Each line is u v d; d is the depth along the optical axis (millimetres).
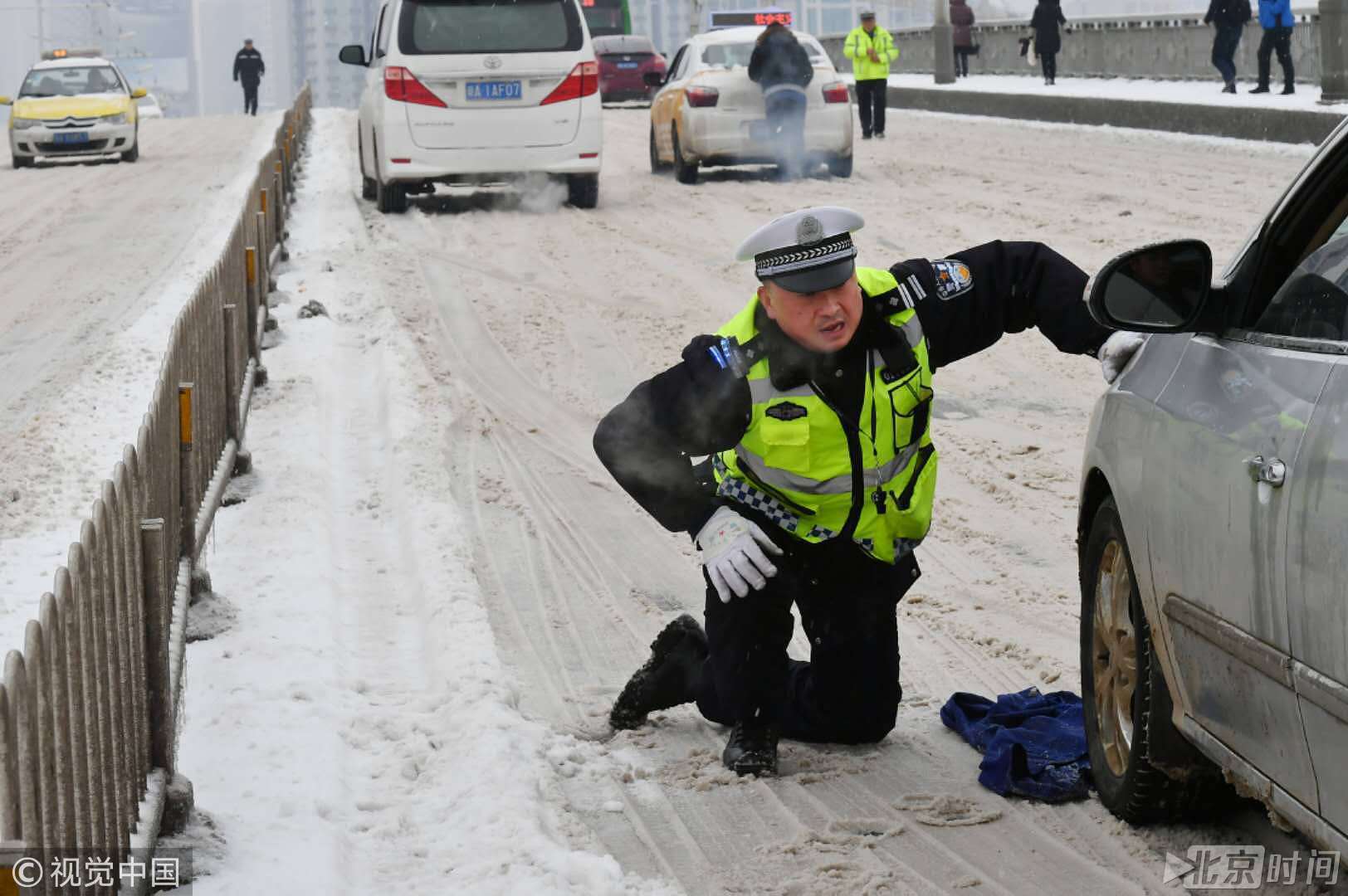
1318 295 3396
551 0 18406
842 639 4570
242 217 10305
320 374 10375
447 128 18250
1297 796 3203
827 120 20500
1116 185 18328
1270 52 23469
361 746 4836
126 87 29594
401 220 18453
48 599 3127
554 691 5395
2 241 18344
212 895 3795
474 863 4039
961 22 35625
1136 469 3941
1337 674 2943
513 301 13070
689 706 5297
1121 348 4207
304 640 5645
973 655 5641
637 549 7035
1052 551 6824
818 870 4035
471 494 7863
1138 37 29359
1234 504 3375
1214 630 3461
